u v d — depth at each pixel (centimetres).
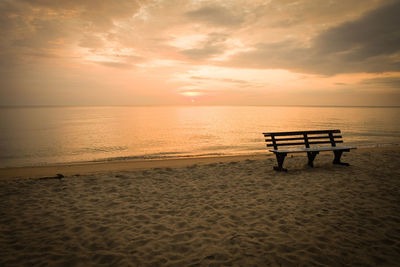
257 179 656
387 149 1255
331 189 545
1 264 278
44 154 1744
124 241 335
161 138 2759
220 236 346
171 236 349
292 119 6975
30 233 359
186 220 405
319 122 5509
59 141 2494
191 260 286
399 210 420
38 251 308
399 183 571
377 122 5344
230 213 431
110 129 3988
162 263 280
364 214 407
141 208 462
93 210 452
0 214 430
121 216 424
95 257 295
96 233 360
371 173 673
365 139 2398
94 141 2502
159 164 974
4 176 777
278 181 628
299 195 514
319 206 448
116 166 949
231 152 1688
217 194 541
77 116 9438
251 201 489
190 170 780
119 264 279
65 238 344
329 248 306
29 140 2567
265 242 325
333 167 765
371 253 293
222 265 275
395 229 353
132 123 5528
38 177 737
